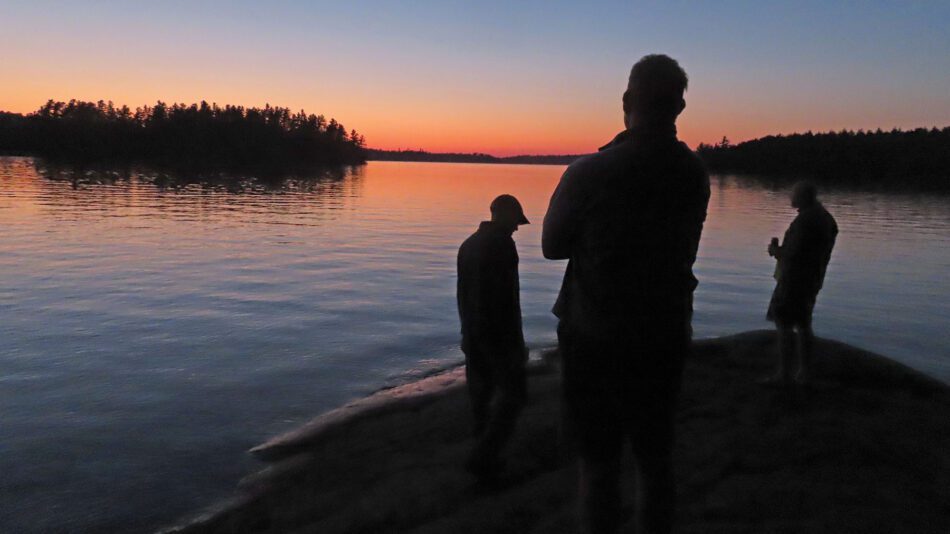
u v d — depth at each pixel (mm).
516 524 3697
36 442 5871
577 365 2367
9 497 4828
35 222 26562
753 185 92375
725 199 58531
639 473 2473
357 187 70250
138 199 41938
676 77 2271
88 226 25609
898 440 4824
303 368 8375
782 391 6020
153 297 12742
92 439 5961
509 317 4344
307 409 6832
